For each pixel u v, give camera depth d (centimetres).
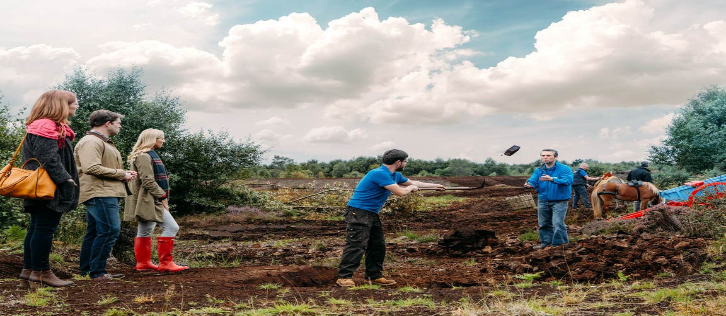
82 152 516
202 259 825
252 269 615
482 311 366
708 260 586
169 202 1761
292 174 4181
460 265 719
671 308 358
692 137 2189
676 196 1252
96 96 1658
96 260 529
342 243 1034
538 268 579
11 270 540
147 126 1655
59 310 379
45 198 426
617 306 372
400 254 849
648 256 595
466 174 5072
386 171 545
